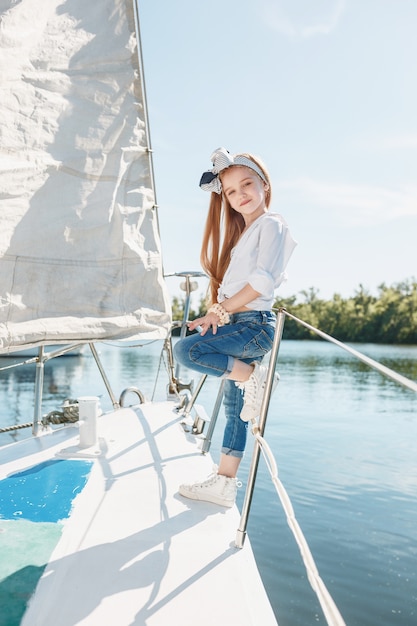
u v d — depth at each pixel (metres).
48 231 2.89
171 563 1.71
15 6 2.71
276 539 5.90
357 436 12.78
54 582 1.56
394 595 4.66
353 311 104.19
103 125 3.17
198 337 2.23
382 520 6.69
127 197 3.34
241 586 1.58
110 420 3.69
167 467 2.68
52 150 2.92
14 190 2.73
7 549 1.76
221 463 2.33
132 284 3.32
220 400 2.95
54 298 2.92
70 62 3.01
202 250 2.65
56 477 2.50
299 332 106.25
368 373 34.97
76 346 3.55
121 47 3.25
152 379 23.77
